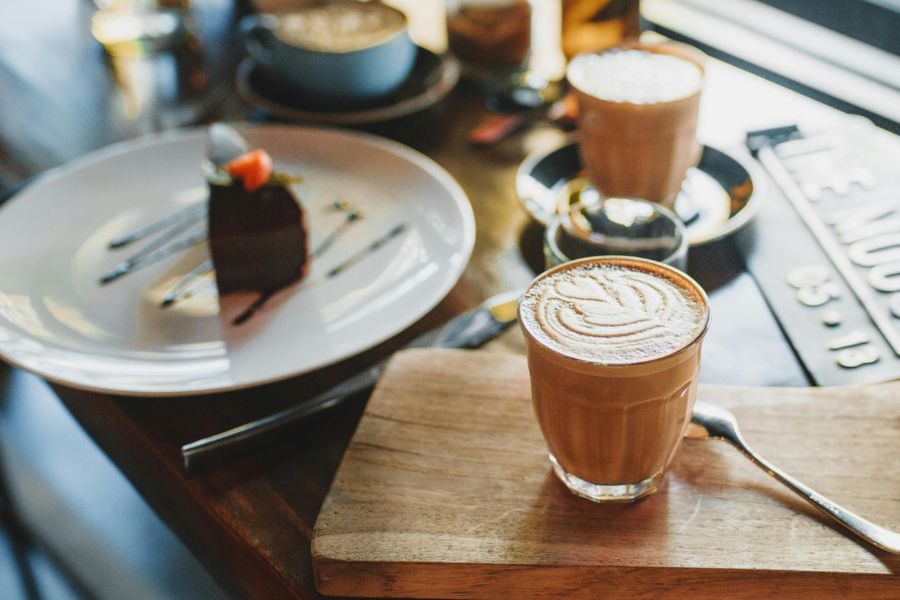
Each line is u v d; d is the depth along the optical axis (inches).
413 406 31.8
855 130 46.3
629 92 39.3
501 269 40.8
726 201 42.4
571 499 28.2
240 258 39.1
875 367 32.6
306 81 52.4
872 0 56.7
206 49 63.3
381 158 46.9
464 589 26.8
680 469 29.1
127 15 67.4
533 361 26.6
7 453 55.6
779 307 36.1
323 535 27.2
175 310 39.0
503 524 27.5
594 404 25.6
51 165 51.7
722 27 61.4
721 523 27.0
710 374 33.7
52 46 65.1
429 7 67.6
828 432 29.8
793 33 60.1
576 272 28.8
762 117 49.9
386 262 41.1
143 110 56.5
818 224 39.9
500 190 46.5
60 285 40.3
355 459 29.9
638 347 25.4
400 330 35.4
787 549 26.1
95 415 35.1
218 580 31.0
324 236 43.3
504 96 54.9
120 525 47.4
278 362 34.7
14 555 53.3
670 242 32.6
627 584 26.2
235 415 33.9
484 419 31.2
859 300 35.8
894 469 28.3
